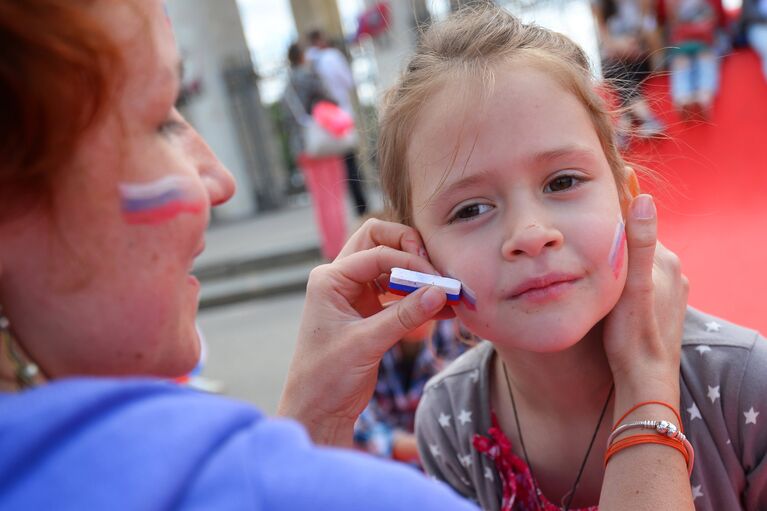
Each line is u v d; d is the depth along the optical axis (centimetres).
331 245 631
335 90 630
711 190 451
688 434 111
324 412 112
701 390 112
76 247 66
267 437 57
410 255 113
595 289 100
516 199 102
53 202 63
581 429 120
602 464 119
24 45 56
